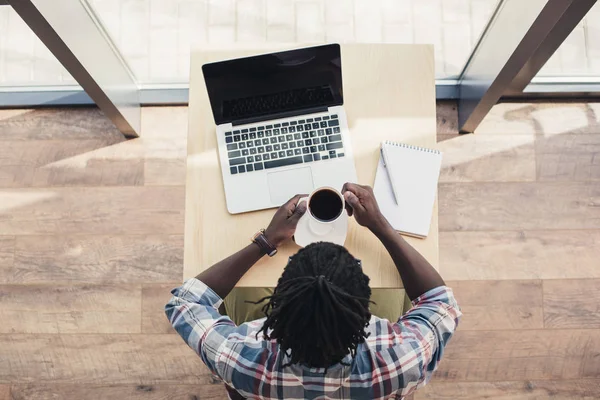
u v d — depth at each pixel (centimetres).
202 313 114
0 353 201
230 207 135
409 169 135
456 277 205
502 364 201
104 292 205
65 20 134
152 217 209
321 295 85
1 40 187
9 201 210
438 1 194
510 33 152
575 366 201
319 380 100
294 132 137
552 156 212
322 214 124
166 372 201
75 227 208
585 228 208
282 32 198
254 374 102
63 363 201
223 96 130
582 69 197
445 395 200
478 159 211
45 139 212
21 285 205
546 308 204
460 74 206
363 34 199
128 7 179
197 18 196
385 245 126
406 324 111
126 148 212
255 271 130
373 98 140
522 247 206
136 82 207
